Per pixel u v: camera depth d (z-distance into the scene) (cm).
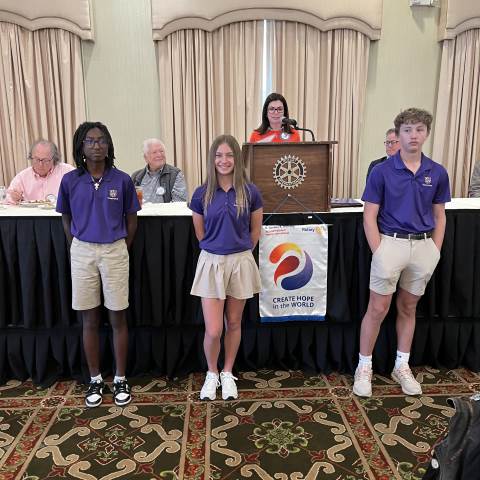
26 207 247
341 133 420
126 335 219
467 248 229
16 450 179
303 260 226
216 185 200
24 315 225
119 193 200
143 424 196
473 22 404
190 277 229
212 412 206
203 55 397
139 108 414
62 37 388
